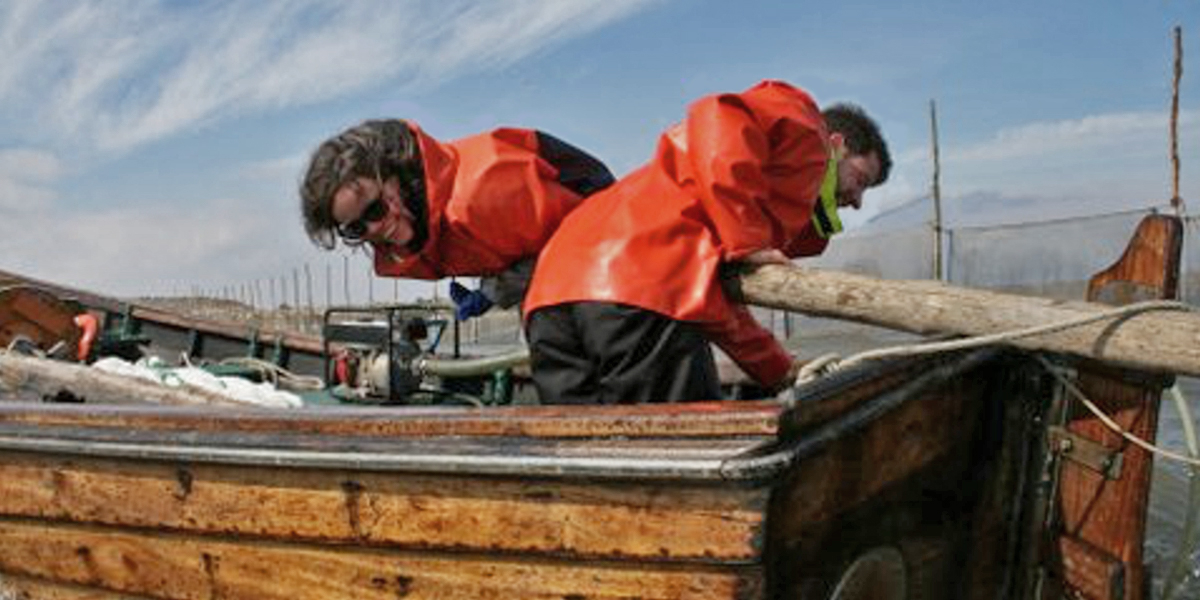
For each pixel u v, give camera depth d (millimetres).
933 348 2139
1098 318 1948
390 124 2641
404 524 2201
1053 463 2600
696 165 2381
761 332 2664
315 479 2305
